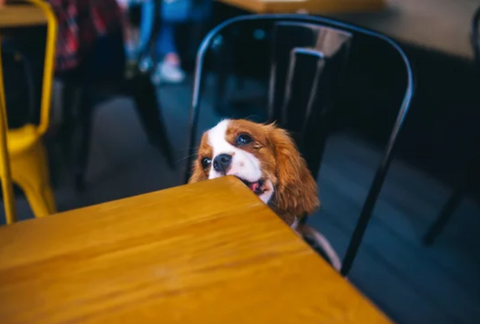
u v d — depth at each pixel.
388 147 0.84
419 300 1.47
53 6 1.72
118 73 1.97
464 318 1.41
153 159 2.32
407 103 0.82
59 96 2.77
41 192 1.49
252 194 0.54
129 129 2.67
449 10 2.30
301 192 0.73
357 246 0.90
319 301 0.38
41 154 1.49
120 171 2.19
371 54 2.38
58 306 0.38
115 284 0.40
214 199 0.53
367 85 2.48
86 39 1.80
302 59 0.94
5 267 0.42
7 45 1.50
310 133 0.96
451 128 2.07
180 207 0.51
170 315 0.37
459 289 1.53
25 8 1.75
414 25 2.06
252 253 0.44
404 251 1.70
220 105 2.81
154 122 2.13
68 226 0.47
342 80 0.92
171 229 0.47
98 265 0.42
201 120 2.58
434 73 2.07
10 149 1.35
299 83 0.95
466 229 1.84
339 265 0.91
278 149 0.73
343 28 0.89
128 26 3.71
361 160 2.38
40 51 1.75
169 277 0.41
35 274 0.41
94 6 1.81
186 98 3.10
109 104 3.01
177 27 3.47
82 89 1.88
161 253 0.44
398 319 1.39
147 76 2.02
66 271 0.41
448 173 2.13
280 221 0.49
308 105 0.95
